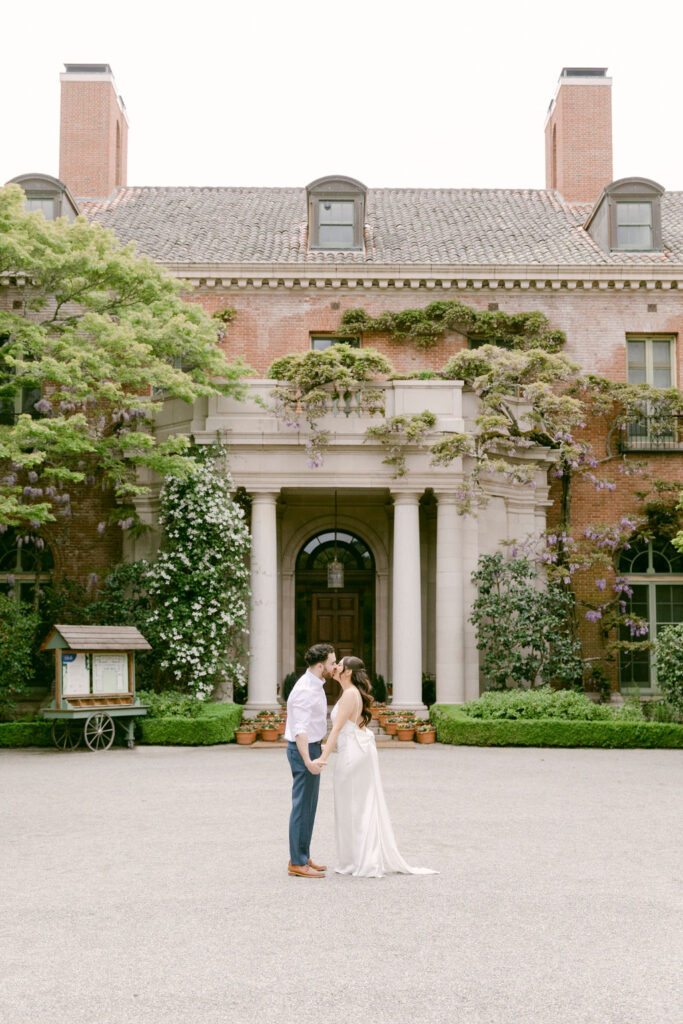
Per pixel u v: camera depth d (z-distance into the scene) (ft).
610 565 71.36
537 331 80.28
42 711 56.75
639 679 80.28
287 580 78.64
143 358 63.00
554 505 79.10
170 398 71.05
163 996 17.21
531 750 57.26
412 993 17.35
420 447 66.74
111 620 68.54
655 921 22.00
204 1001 16.97
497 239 86.58
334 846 30.58
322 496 76.18
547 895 24.26
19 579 79.97
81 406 77.77
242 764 50.57
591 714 60.29
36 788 42.01
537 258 82.23
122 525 69.92
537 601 66.13
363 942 20.31
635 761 52.03
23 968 18.78
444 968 18.70
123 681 59.82
